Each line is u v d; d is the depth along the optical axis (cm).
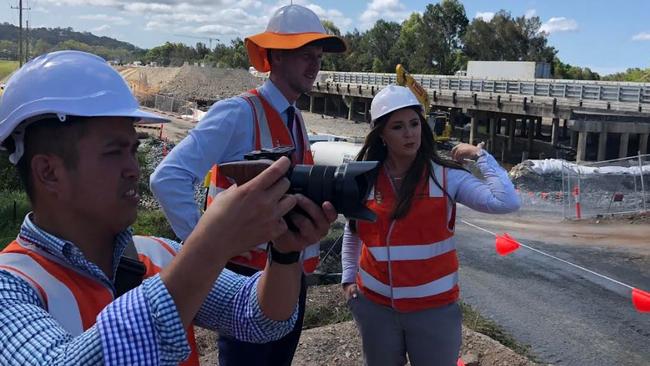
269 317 146
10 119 118
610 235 1488
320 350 453
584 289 1055
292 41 272
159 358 98
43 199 126
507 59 7906
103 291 130
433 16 8338
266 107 277
